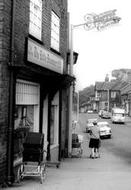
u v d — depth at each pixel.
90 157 19.05
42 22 13.76
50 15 14.90
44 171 10.39
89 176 11.30
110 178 10.86
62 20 17.42
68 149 19.02
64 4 17.73
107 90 115.69
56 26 16.30
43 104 14.22
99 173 12.21
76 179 10.56
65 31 18.14
